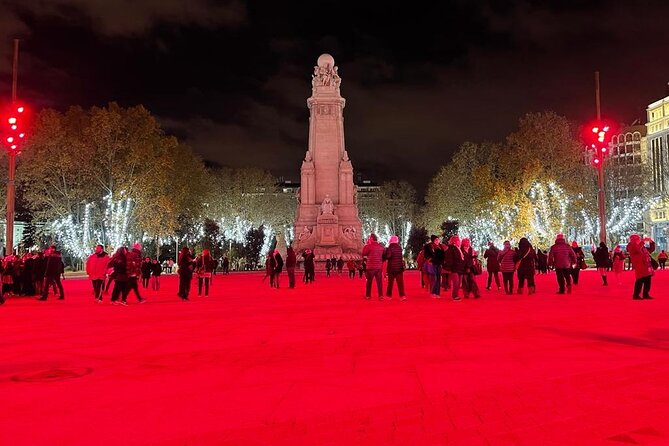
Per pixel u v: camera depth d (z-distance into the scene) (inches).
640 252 743.1
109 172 2137.1
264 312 648.4
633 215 2642.7
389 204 4293.8
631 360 331.3
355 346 394.9
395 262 792.3
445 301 762.8
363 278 1603.1
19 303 824.3
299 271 2202.3
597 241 2598.4
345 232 2303.2
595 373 297.0
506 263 886.4
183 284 860.0
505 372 302.4
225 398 254.8
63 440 198.8
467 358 342.6
